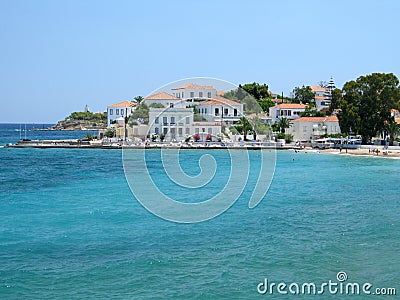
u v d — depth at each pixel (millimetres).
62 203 36594
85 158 84812
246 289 18984
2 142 155625
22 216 31656
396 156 88625
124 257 22734
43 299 17969
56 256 22922
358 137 114625
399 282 19766
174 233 26812
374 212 34094
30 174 58938
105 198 38688
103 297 18156
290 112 130250
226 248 24250
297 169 68062
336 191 45125
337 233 27625
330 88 181375
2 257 22734
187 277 20203
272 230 27953
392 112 125000
